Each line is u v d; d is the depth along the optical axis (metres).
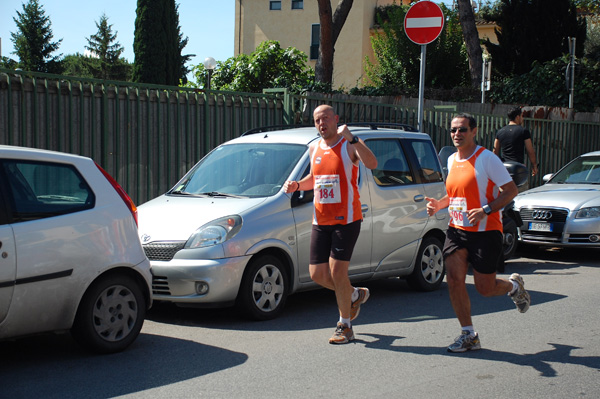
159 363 5.47
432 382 5.03
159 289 6.64
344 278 5.93
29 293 5.07
